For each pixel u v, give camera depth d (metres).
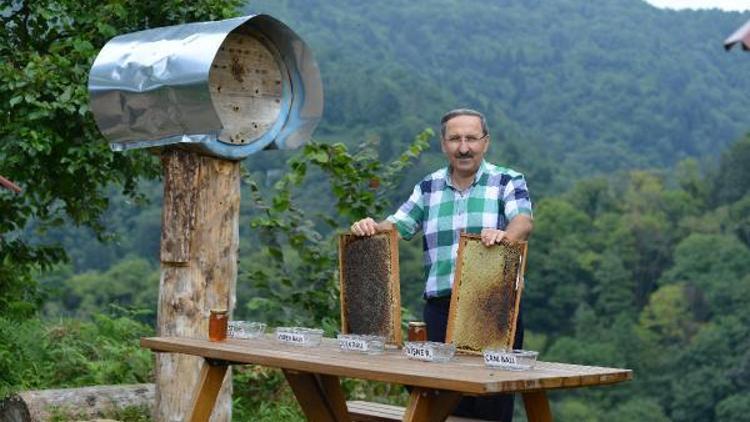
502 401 5.36
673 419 54.50
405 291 31.09
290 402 8.15
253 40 6.23
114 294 32.16
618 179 69.25
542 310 59.66
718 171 66.81
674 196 65.38
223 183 6.23
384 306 4.90
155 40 6.16
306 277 9.32
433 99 64.50
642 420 53.59
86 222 9.84
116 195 35.53
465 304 4.67
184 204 6.19
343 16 96.00
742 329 54.94
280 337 5.15
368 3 102.62
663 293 58.47
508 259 4.62
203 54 5.82
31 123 8.42
